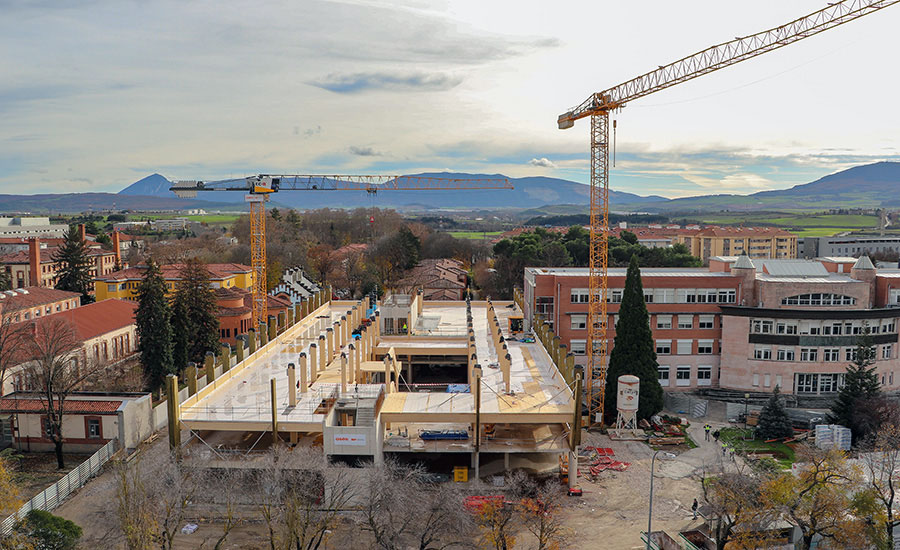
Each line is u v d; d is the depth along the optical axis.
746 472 60.97
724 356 88.88
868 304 85.81
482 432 62.78
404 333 95.56
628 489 60.72
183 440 57.56
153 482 47.62
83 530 49.28
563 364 68.56
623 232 184.38
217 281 140.12
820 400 85.12
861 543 45.12
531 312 101.06
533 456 67.06
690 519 54.62
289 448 58.38
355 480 51.38
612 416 80.62
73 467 64.06
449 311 115.56
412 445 59.97
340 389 62.19
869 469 52.88
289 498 45.94
